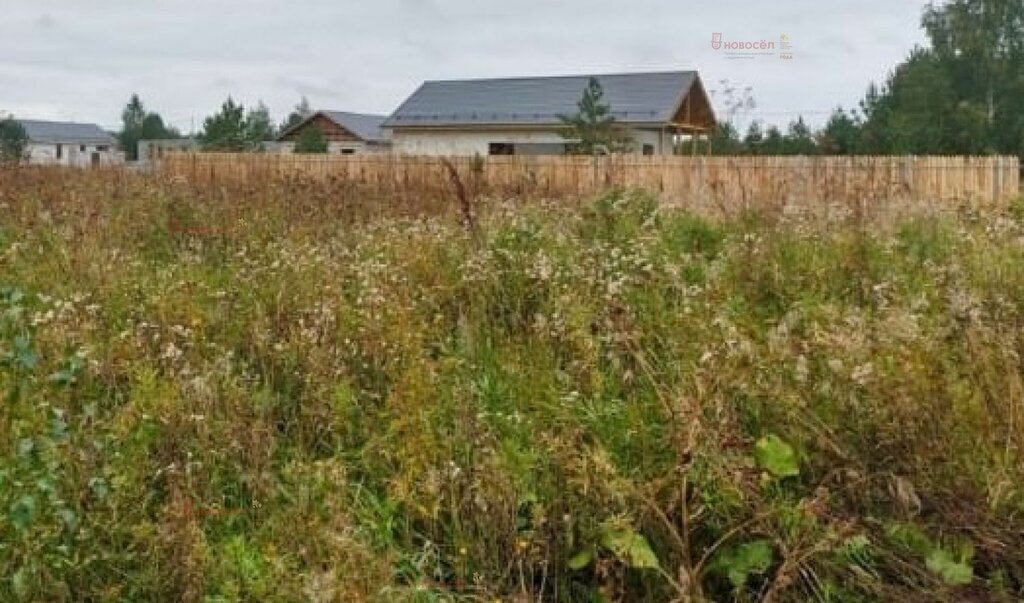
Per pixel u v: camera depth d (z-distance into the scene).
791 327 4.10
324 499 3.39
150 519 3.22
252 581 2.94
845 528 3.04
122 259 6.52
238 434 3.67
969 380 3.56
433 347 4.91
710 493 3.21
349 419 4.02
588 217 7.64
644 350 4.25
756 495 3.16
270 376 4.42
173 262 7.12
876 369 3.49
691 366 3.81
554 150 37.81
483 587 3.03
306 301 5.23
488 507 3.25
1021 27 41.47
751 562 3.10
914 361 3.55
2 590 2.72
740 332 3.98
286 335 4.73
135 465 3.28
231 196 9.91
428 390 3.89
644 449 3.48
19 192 10.23
